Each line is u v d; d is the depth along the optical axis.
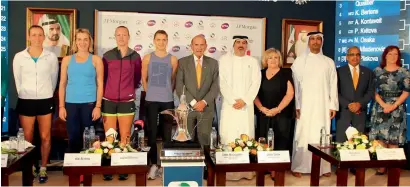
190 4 4.63
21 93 3.70
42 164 3.78
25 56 3.68
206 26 4.65
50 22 4.37
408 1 4.31
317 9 4.86
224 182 2.82
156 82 3.80
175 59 3.92
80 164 2.67
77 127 3.75
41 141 3.80
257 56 4.75
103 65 3.75
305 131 4.01
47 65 3.74
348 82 4.08
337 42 4.89
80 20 4.45
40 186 3.61
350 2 4.79
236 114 3.87
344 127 4.11
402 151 3.00
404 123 4.12
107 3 4.49
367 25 4.65
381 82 4.11
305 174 4.16
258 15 4.76
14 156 2.75
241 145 2.95
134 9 4.54
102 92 3.74
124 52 3.78
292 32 4.80
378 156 2.96
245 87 3.87
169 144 2.85
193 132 3.83
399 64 4.11
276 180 2.91
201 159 2.79
